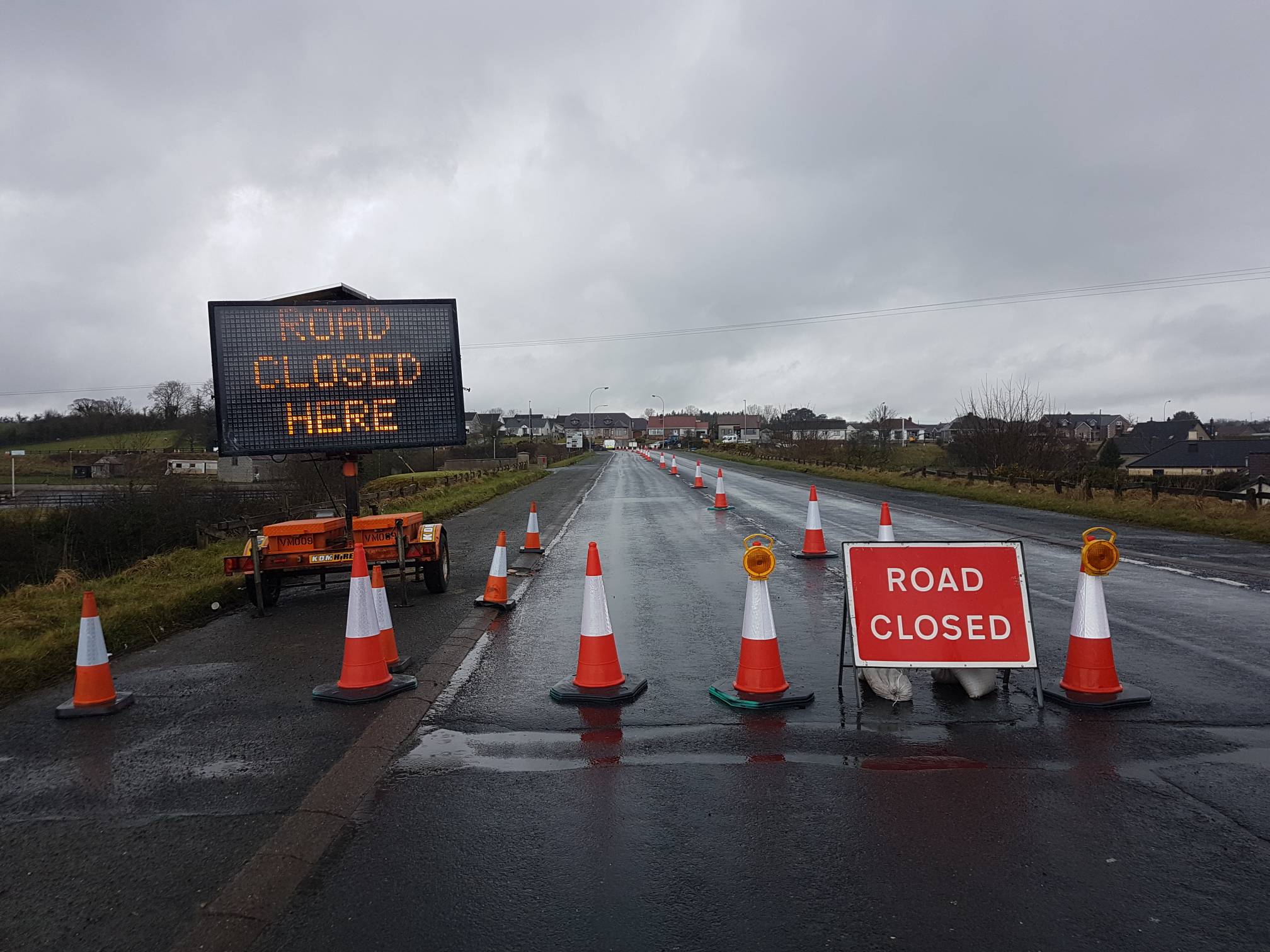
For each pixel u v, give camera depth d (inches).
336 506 428.8
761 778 176.2
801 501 992.9
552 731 208.8
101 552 1107.9
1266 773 174.4
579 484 1528.1
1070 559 483.8
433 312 391.9
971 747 191.3
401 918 126.5
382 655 251.0
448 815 161.9
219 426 369.4
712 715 218.1
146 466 1684.3
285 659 294.7
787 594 388.5
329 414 379.6
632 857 143.4
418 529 407.2
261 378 373.1
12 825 162.4
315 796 172.2
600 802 166.2
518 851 146.8
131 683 267.9
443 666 274.8
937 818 155.7
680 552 547.8
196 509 1141.1
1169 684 235.5
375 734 209.2
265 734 212.8
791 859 141.3
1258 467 2025.1
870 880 134.3
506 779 178.9
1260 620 319.6
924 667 223.9
